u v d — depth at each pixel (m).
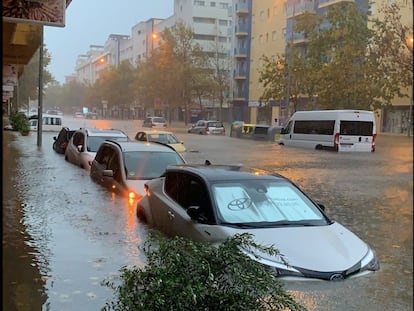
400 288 4.62
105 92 82.75
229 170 6.29
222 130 42.41
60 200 8.49
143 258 5.29
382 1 28.12
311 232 5.10
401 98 29.11
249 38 59.94
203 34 73.06
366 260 4.86
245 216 5.33
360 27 32.16
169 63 60.03
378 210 8.82
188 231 5.39
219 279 2.93
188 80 59.09
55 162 14.79
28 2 5.95
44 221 6.99
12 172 12.23
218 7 73.50
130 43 87.62
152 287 2.78
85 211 7.63
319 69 34.72
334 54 34.22
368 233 7.38
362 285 4.56
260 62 57.00
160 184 6.80
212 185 5.70
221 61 63.53
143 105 74.12
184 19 72.75
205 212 5.44
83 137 14.49
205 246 3.11
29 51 14.29
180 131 47.00
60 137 19.02
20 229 6.51
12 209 7.73
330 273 4.50
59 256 5.36
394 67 26.77
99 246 5.75
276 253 3.53
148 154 9.56
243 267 3.00
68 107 107.88
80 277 4.70
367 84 30.55
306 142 25.06
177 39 60.69
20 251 5.50
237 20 60.44
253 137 34.22
